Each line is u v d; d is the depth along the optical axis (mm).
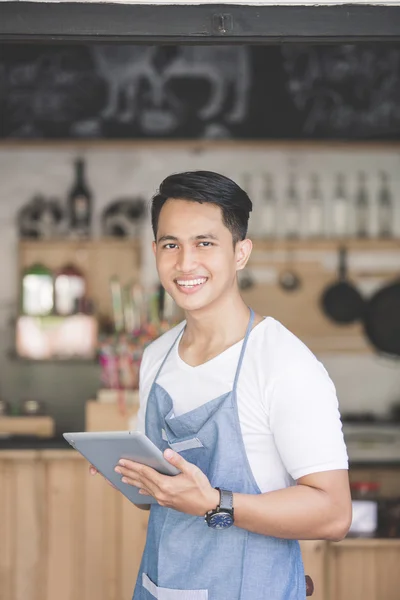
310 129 5352
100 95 5352
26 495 4070
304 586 2051
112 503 4070
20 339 5504
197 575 1969
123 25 2326
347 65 5336
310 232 5609
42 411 5066
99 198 5676
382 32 2330
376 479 4832
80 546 4066
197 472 1818
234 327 2035
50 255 5562
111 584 4055
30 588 4062
